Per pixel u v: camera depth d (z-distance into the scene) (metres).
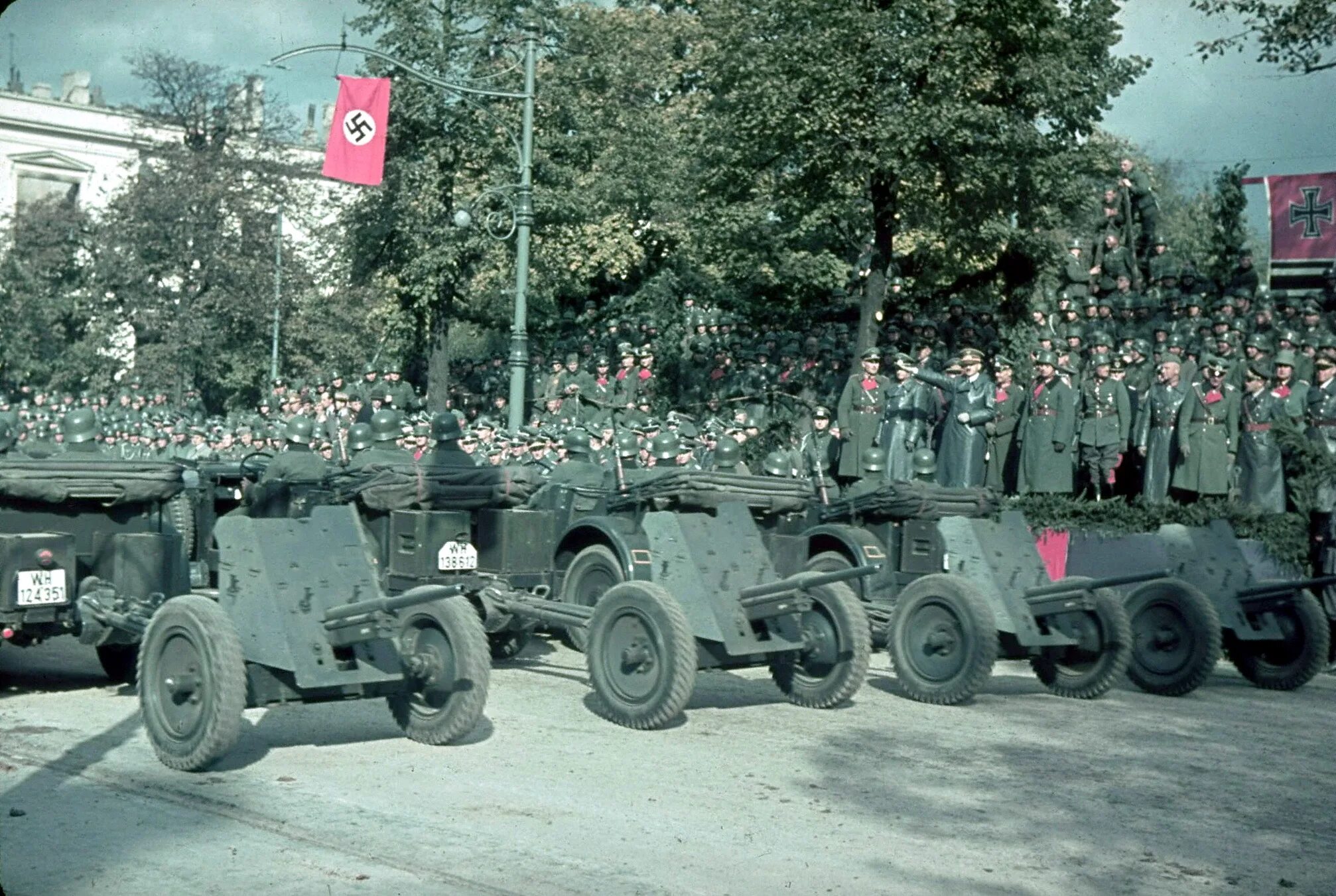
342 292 44.22
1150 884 6.57
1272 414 16.72
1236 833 7.57
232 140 48.12
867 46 25.36
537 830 7.16
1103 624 12.03
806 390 27.31
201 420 34.41
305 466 12.67
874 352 20.00
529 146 23.03
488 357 39.31
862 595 12.87
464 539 11.42
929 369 20.27
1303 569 15.51
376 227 33.81
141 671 8.46
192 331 44.41
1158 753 9.70
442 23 32.50
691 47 46.06
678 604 10.12
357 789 7.93
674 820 7.43
